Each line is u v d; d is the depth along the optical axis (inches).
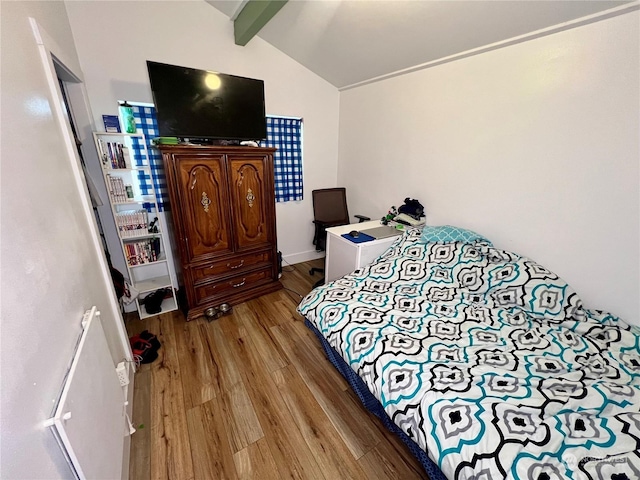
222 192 93.0
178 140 86.6
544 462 35.5
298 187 136.4
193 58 97.5
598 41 59.9
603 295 67.4
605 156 62.7
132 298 93.4
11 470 22.6
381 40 89.5
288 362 77.5
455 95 89.9
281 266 131.3
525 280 72.4
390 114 113.8
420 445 43.7
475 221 91.8
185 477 49.8
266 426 59.2
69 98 79.8
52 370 32.1
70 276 43.5
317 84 128.7
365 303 73.0
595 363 53.2
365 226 112.3
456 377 48.9
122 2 83.0
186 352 80.5
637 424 39.4
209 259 95.7
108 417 42.0
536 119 72.6
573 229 70.1
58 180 47.0
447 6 68.3
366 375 55.2
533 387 47.3
